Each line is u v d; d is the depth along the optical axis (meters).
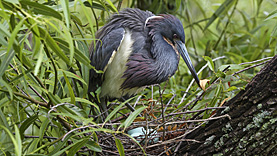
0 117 3.48
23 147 4.35
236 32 8.62
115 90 6.00
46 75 4.93
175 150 4.39
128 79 5.81
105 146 4.49
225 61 8.29
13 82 3.80
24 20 2.97
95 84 5.91
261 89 3.72
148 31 5.97
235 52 8.45
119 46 5.63
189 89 6.15
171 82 6.34
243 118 3.85
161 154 4.45
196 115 4.52
